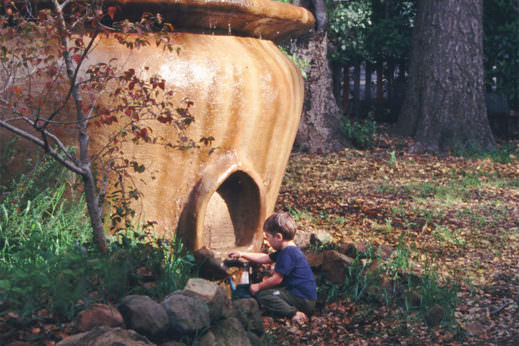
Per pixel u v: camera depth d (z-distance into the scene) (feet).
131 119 12.42
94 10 10.71
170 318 10.05
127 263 11.04
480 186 28.02
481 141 39.06
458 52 38.96
